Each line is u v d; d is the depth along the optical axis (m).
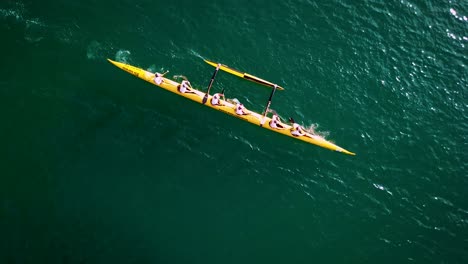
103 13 27.19
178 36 27.47
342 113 27.53
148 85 26.53
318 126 27.22
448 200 26.44
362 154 26.94
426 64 29.23
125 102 25.91
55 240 22.97
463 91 28.89
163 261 23.55
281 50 28.23
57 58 26.23
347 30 29.39
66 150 24.70
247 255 24.20
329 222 25.38
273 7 29.14
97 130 25.22
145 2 27.70
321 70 28.17
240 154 25.95
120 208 24.08
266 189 25.52
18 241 22.66
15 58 25.77
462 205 26.42
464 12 30.56
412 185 26.59
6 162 23.98
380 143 27.23
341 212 25.64
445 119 28.16
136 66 26.92
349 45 29.02
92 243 23.22
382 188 26.38
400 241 25.34
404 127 27.70
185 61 27.23
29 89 25.41
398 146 27.28
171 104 26.30
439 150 27.44
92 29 26.91
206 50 27.53
